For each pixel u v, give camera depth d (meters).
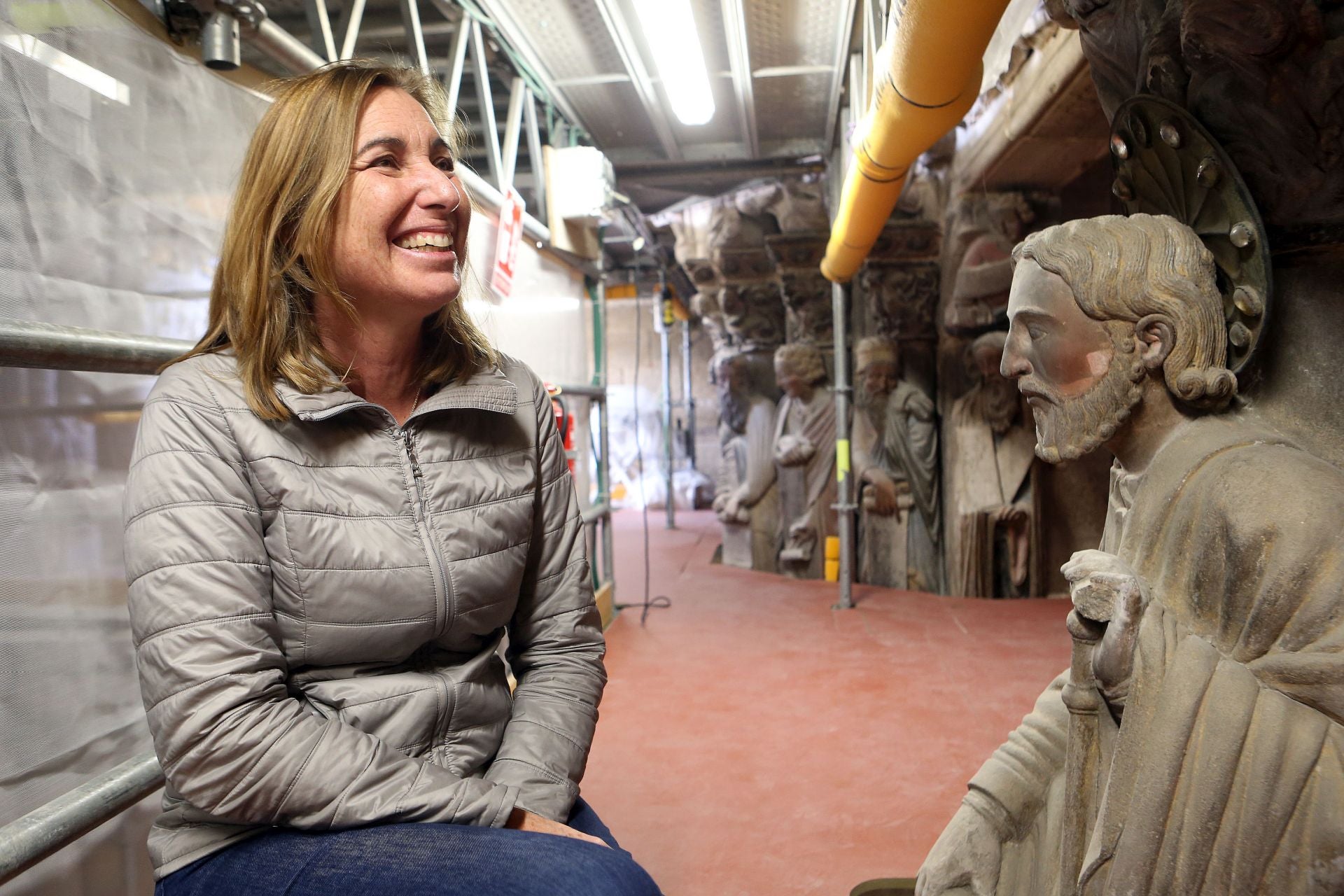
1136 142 1.29
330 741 0.88
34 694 1.26
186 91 1.60
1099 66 1.43
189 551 0.88
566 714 1.11
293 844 0.87
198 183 1.64
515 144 3.81
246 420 0.95
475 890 0.81
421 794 0.89
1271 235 1.14
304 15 3.33
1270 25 0.99
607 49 3.86
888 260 5.51
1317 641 0.90
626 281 10.75
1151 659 0.99
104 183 1.40
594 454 5.03
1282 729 0.90
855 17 3.68
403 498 1.01
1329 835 0.86
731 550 6.83
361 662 1.00
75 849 1.32
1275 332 1.13
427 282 1.01
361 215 0.99
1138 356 1.10
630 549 7.88
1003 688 3.50
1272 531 0.94
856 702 3.37
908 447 5.56
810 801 2.53
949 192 5.20
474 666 1.07
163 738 0.85
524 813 0.94
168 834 0.93
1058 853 1.19
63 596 1.32
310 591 0.96
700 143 5.45
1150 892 0.95
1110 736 1.06
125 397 1.47
